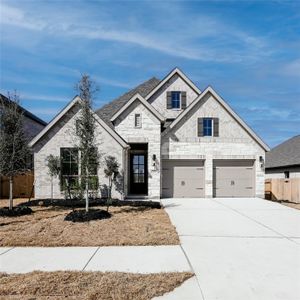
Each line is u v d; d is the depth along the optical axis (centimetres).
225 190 2036
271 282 589
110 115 2231
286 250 801
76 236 918
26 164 1347
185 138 2014
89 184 1306
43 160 1719
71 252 786
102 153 1597
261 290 554
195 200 1852
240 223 1145
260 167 2038
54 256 753
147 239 888
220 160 2039
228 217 1269
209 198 1972
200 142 2019
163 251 791
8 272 642
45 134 1725
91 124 1248
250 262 704
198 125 2023
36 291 541
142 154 2166
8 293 535
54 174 1636
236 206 1591
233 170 2045
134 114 1927
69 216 1142
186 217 1262
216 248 817
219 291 548
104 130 1728
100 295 525
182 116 2012
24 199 1809
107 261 713
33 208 1433
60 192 1703
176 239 891
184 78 2297
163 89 2297
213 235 960
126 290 543
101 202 1531
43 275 614
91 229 991
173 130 2019
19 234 936
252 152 2044
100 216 1165
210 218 1242
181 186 2016
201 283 583
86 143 1234
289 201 2041
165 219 1173
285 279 604
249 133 2042
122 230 984
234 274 629
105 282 577
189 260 718
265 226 1096
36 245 848
